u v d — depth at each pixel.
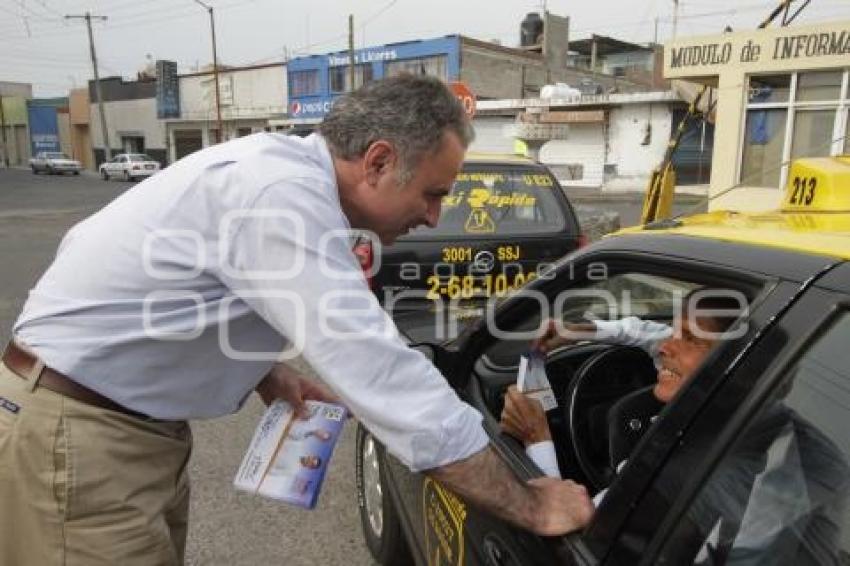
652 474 1.21
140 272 1.42
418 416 1.29
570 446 2.09
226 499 3.36
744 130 11.93
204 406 1.60
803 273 1.16
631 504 1.23
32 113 56.25
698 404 1.18
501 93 36.22
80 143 53.03
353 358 1.28
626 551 1.20
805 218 1.55
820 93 10.95
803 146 11.29
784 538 1.09
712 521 1.12
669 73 12.69
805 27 10.70
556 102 28.33
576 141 28.34
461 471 1.32
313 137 1.45
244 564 2.85
